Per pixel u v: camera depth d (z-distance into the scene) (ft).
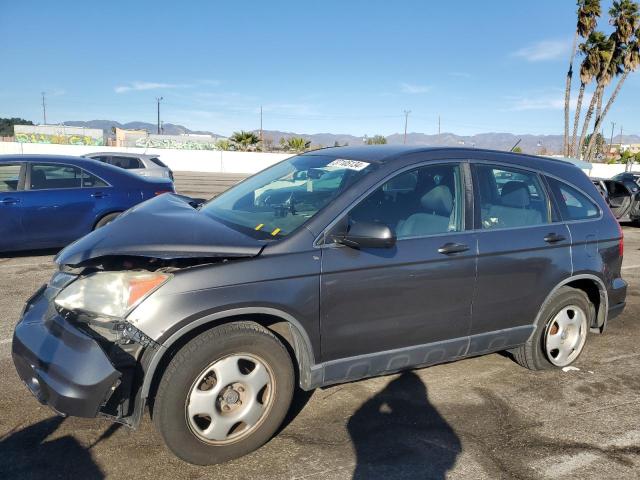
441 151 12.20
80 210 24.35
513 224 12.60
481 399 12.43
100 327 9.10
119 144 185.06
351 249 10.30
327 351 10.36
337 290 10.14
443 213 11.71
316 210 10.64
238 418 9.61
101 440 10.21
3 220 22.81
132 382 9.02
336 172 11.82
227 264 9.36
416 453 10.18
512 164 13.12
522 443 10.66
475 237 11.82
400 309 10.89
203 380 9.30
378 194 11.02
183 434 9.11
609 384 13.47
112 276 9.14
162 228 10.10
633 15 116.26
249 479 9.25
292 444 10.33
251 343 9.47
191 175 100.12
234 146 162.61
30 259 24.91
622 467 9.95
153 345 8.73
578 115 123.65
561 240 13.15
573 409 12.11
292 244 9.92
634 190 43.88
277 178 13.12
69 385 8.48
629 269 27.20
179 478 9.21
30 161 23.97
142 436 10.40
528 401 12.42
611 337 17.06
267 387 9.89
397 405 12.00
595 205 14.44
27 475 9.14
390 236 9.78
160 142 184.44
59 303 9.39
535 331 13.26
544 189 13.51
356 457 9.98
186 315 8.84
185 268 9.18
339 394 12.41
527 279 12.60
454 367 14.21
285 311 9.64
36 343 9.20
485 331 12.30
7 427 10.57
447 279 11.33
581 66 121.08
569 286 13.87
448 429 11.07
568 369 14.28
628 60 119.03
